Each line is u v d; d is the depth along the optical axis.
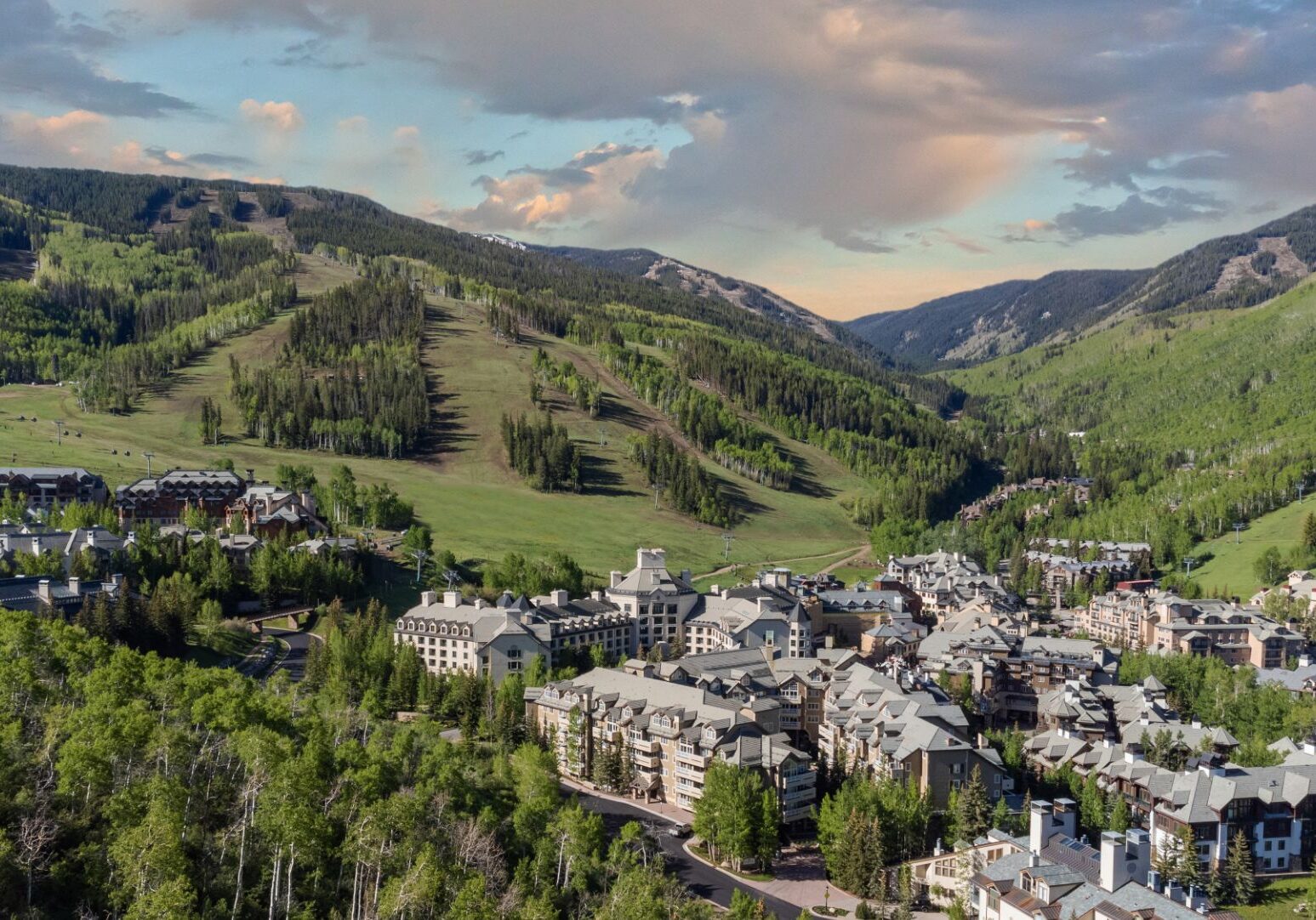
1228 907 171.25
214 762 151.62
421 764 175.75
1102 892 146.75
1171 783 191.50
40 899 119.56
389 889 128.88
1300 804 186.25
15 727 140.88
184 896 114.56
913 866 178.62
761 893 176.75
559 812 175.75
